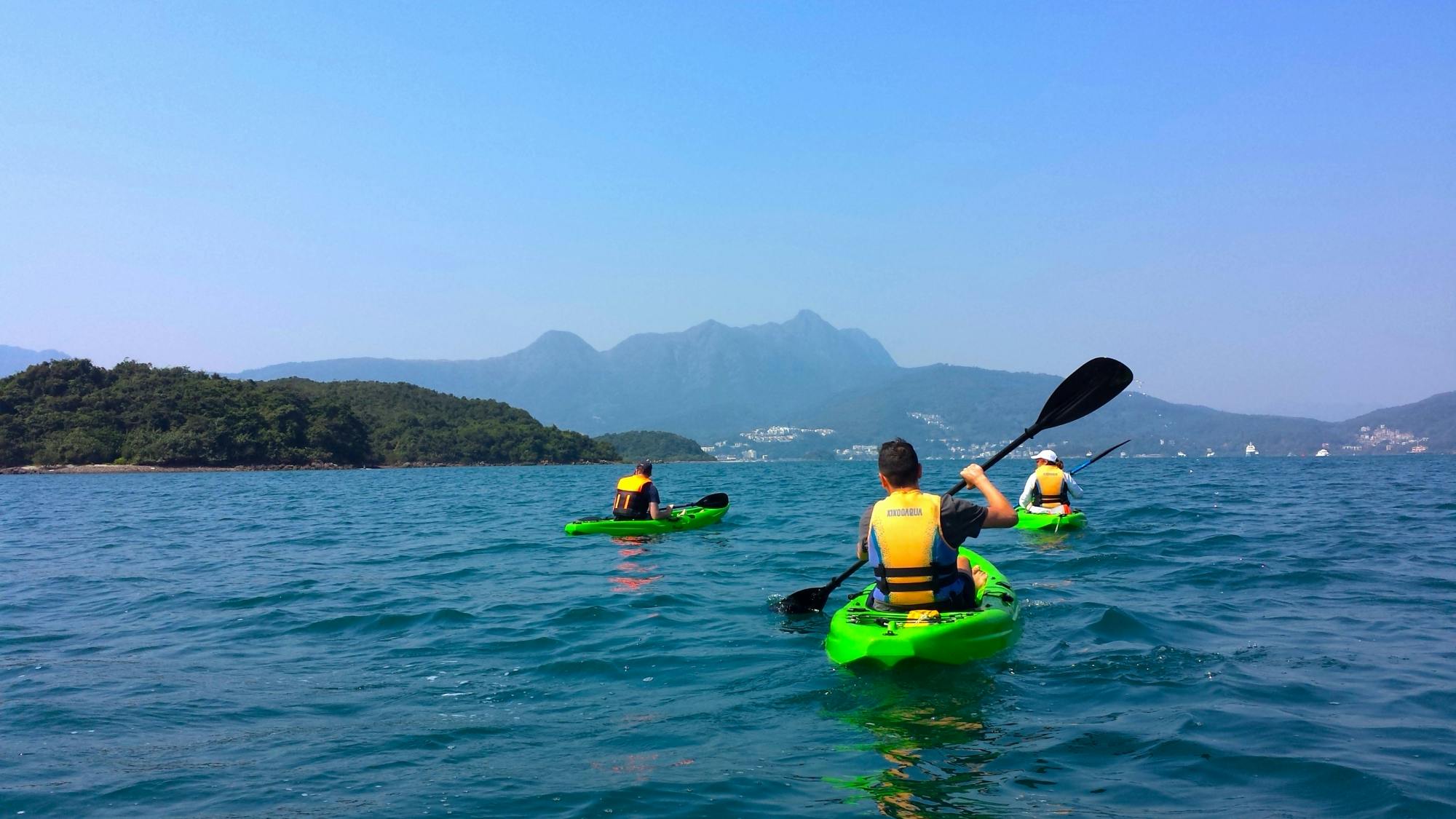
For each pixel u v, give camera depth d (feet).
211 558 44.68
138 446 312.09
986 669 18.60
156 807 12.61
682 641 22.76
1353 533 44.37
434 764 14.17
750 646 21.95
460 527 62.85
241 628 25.99
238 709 17.56
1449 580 29.78
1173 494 80.64
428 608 28.53
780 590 30.60
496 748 14.96
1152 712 15.69
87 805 12.69
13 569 41.01
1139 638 21.25
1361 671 18.25
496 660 21.40
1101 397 24.17
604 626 24.95
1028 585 29.30
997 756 13.80
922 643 18.39
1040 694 16.93
